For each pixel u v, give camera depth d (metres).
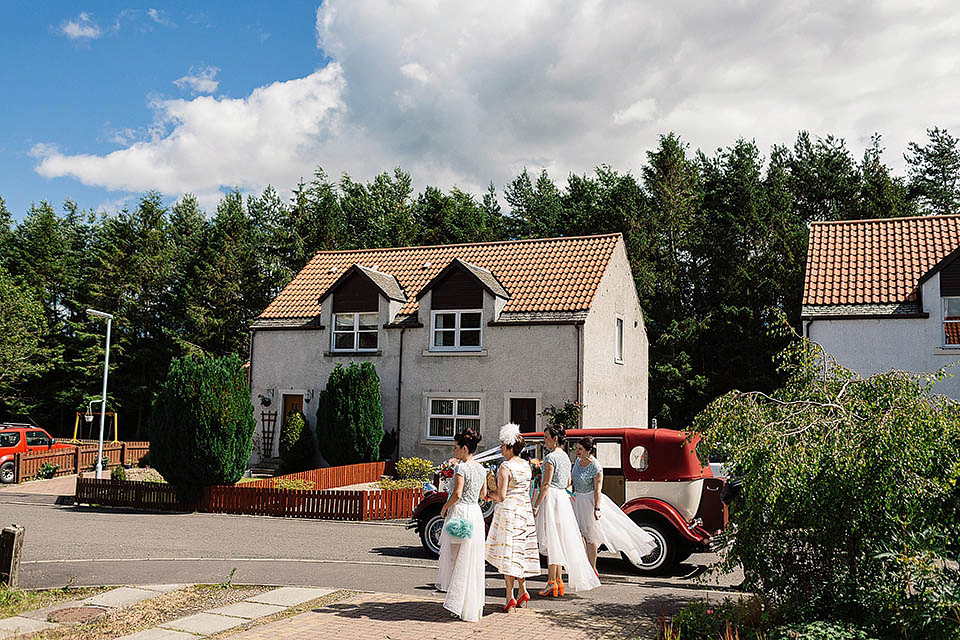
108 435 51.44
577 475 10.57
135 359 51.78
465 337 27.20
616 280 29.12
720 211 43.19
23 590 10.70
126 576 11.66
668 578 11.52
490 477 9.34
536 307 26.30
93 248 57.50
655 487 12.07
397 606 9.39
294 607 9.45
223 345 51.72
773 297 40.66
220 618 8.97
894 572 7.18
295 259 54.38
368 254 32.97
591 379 25.97
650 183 46.53
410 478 24.50
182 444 20.89
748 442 8.02
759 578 8.34
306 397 28.95
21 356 45.44
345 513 19.52
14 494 26.05
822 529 7.62
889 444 7.29
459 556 8.69
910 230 24.12
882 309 21.36
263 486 21.17
